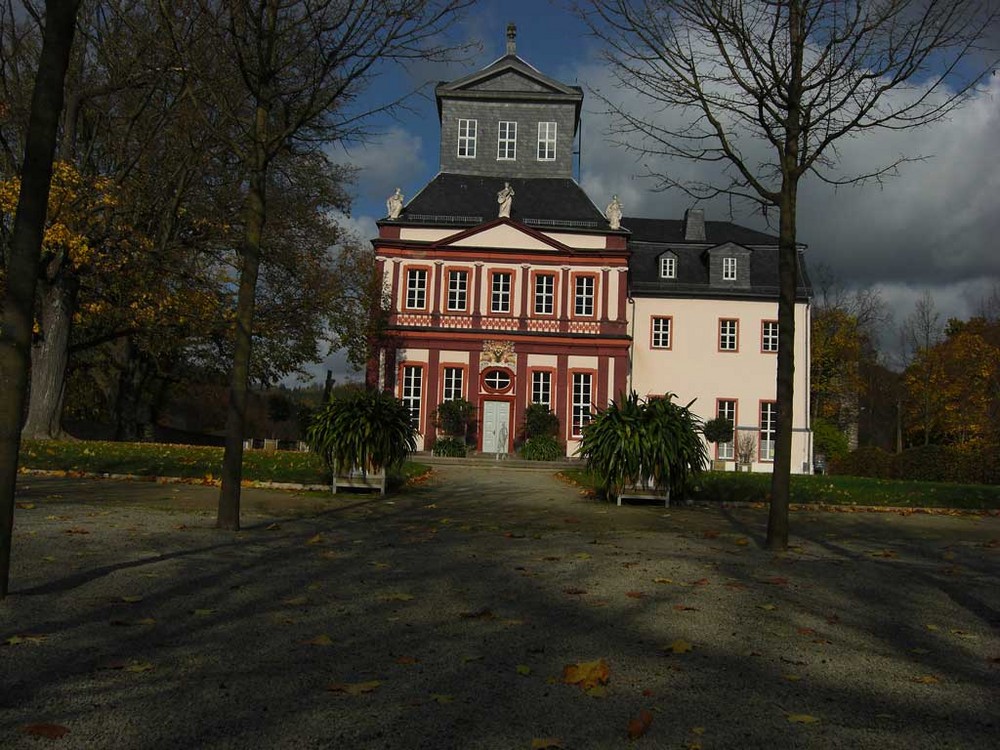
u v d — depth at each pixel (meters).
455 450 36.78
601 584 7.46
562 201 42.97
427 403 39.38
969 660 5.45
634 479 15.43
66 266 23.44
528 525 12.06
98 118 23.53
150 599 6.29
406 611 6.22
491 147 45.00
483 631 5.70
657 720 4.11
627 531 11.64
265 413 55.41
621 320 40.06
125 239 23.12
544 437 37.25
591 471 16.17
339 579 7.34
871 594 7.56
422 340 39.66
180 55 10.12
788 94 10.16
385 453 15.37
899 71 9.67
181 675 4.59
